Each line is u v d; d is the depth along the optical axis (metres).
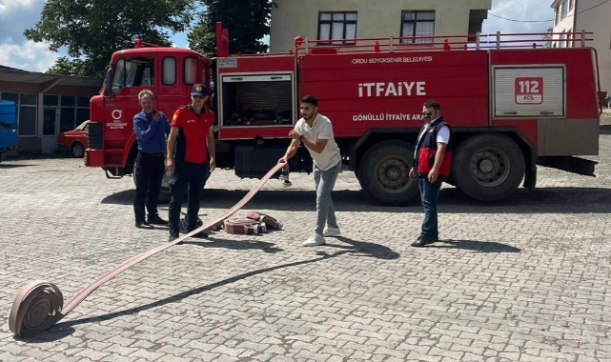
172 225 7.79
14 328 4.48
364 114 10.59
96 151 11.16
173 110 10.99
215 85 10.99
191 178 7.88
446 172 7.27
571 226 8.55
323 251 7.13
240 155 10.94
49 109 28.47
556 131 10.34
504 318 4.87
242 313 5.02
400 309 5.09
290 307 5.16
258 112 10.95
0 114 21.67
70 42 31.25
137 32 31.55
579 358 4.09
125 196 12.16
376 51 10.62
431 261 6.63
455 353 4.18
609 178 14.29
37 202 11.33
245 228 8.16
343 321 4.82
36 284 4.62
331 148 7.27
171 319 4.90
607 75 43.44
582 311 5.02
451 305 5.18
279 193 12.59
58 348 4.33
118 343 4.41
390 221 9.13
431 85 10.42
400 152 10.48
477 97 10.37
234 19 24.50
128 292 5.61
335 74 10.63
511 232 8.16
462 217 9.38
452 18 24.70
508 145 10.34
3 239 7.96
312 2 25.58
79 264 6.66
